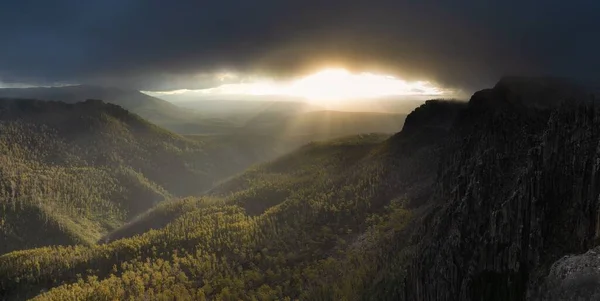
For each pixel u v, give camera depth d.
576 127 138.12
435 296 152.25
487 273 140.12
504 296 132.88
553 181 136.38
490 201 152.75
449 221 165.00
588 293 107.75
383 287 179.50
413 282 163.25
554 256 126.00
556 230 130.50
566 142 138.38
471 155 194.50
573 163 133.88
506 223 140.00
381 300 173.00
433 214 193.25
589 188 125.88
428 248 165.12
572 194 131.38
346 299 186.75
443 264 151.75
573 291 111.00
